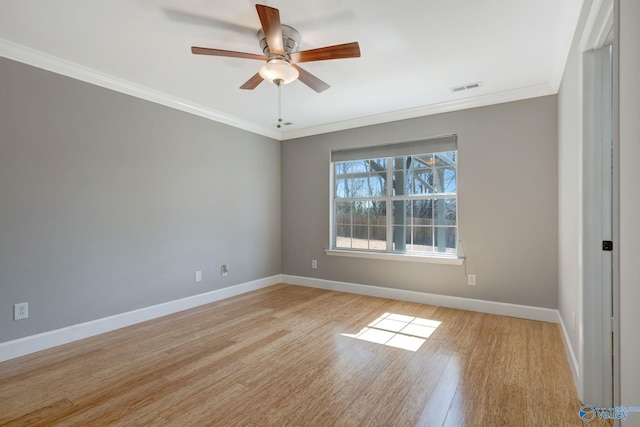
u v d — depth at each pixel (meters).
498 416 1.76
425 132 3.87
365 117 4.22
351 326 3.13
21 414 1.79
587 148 1.86
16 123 2.50
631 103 0.96
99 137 2.98
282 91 3.34
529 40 2.38
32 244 2.58
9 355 2.44
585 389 1.85
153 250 3.40
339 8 2.01
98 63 2.76
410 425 1.69
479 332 2.95
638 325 0.91
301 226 4.90
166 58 2.67
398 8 2.01
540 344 2.67
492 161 3.48
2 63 2.43
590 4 1.67
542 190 3.24
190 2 1.96
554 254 3.19
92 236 2.93
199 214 3.87
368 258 4.30
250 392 2.01
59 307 2.72
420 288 3.92
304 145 4.87
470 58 2.65
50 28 2.23
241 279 4.42
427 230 3.95
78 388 2.06
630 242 0.97
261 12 1.74
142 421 1.74
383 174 4.27
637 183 0.92
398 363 2.37
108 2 1.95
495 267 3.47
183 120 3.70
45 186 2.65
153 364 2.38
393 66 2.79
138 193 3.28
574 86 2.14
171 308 3.55
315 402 1.90
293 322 3.25
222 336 2.90
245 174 4.49
